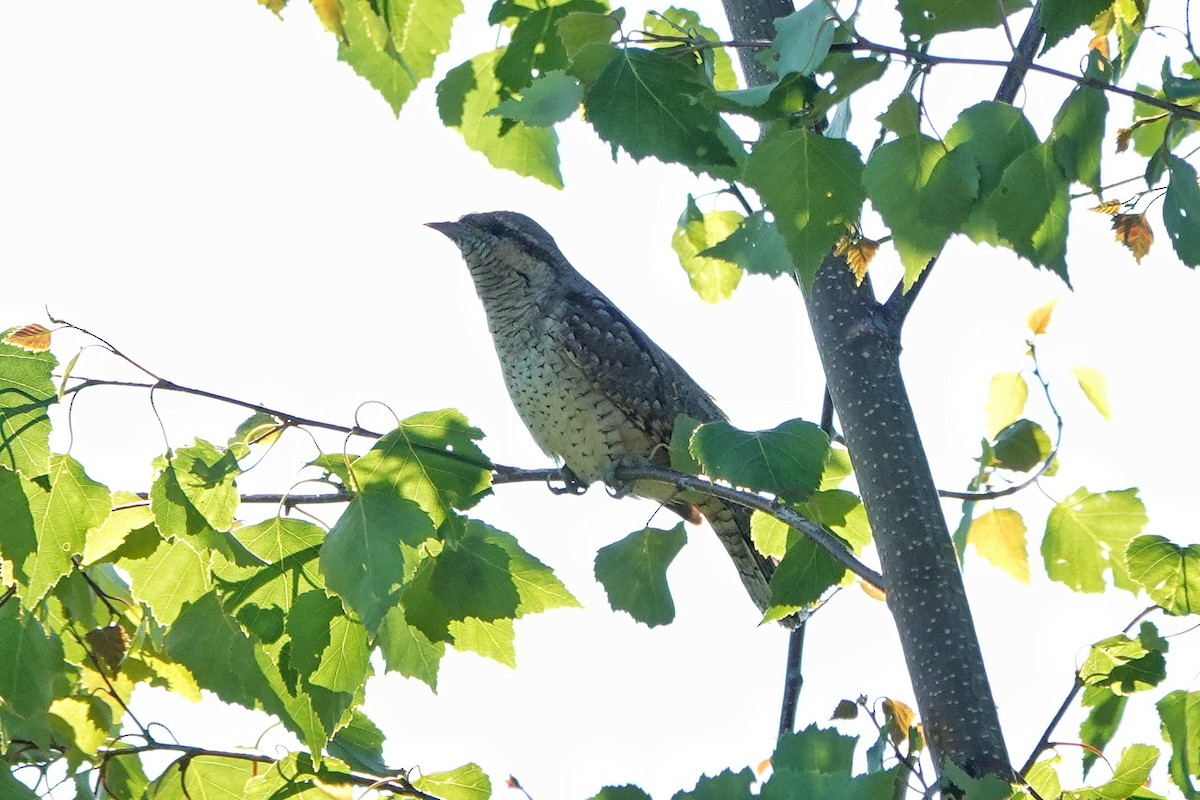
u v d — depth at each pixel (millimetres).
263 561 6336
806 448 6711
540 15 7285
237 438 6855
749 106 5449
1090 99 5668
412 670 7309
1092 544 8141
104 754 6902
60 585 6961
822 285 7926
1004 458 8180
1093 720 7547
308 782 7121
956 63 5523
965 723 6883
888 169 5594
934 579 7223
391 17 6289
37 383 6203
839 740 5777
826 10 5402
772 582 7641
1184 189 6109
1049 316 8648
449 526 6711
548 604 7277
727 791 5680
